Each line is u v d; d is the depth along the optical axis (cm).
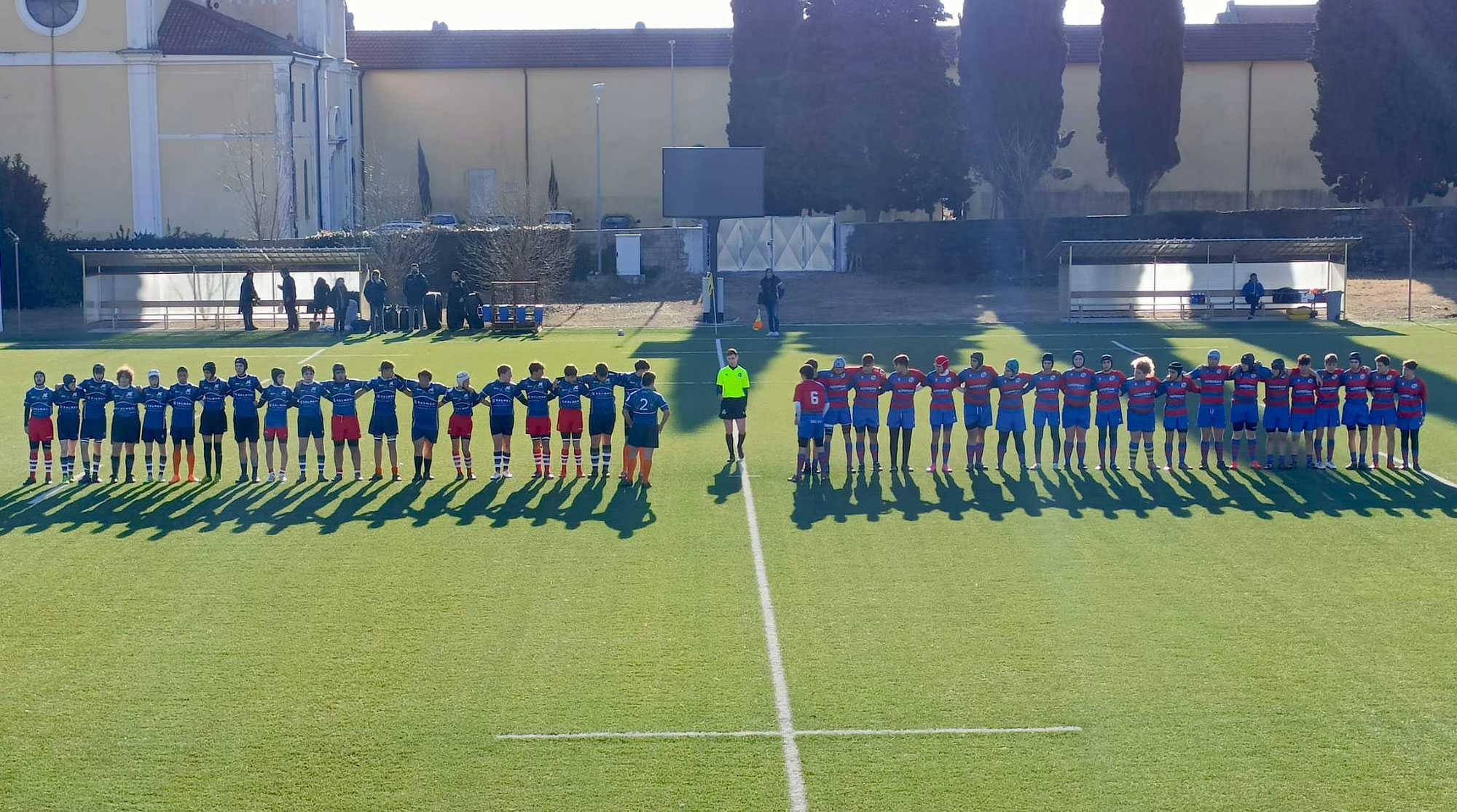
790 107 5934
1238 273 4494
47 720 1142
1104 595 1457
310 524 1795
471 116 7044
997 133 5797
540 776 1039
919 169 5872
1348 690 1186
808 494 1961
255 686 1212
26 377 3275
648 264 5512
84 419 2061
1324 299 4366
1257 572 1535
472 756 1073
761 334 4125
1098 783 1021
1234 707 1153
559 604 1441
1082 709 1152
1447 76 5519
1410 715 1134
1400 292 4794
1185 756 1063
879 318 4588
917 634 1338
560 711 1157
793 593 1477
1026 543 1673
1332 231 5338
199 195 5934
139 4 5788
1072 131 5991
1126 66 5712
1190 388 2086
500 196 6469
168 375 3316
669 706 1165
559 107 7038
